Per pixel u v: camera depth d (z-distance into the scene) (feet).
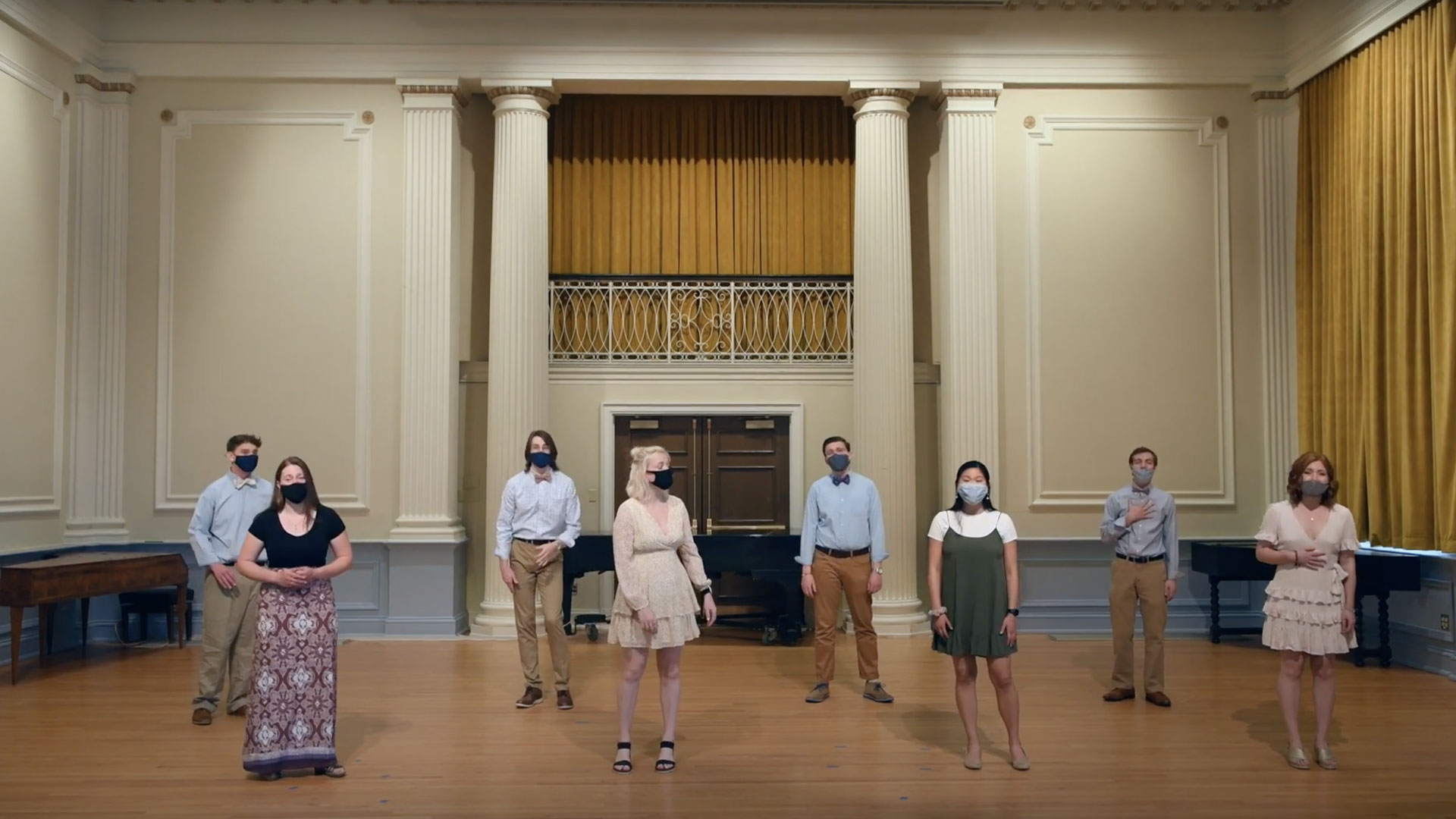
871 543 22.35
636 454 17.47
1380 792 15.97
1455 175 24.43
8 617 26.45
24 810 15.20
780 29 31.12
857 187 31.40
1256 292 31.71
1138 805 15.42
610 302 33.35
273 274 30.91
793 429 32.76
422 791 16.08
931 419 32.68
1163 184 31.86
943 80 31.24
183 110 30.94
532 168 30.86
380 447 30.76
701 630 31.14
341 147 31.12
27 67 27.55
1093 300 31.65
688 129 34.14
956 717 20.76
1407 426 25.91
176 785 16.38
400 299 30.99
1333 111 29.30
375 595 30.42
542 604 21.81
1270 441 31.32
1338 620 17.04
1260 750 18.29
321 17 30.78
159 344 30.53
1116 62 31.48
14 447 27.14
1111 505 22.34
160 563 27.48
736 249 34.17
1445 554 24.81
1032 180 31.71
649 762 17.60
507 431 30.30
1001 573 17.08
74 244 29.60
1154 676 21.81
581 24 30.94
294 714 16.57
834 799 15.71
